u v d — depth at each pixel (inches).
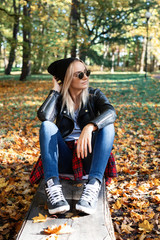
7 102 418.9
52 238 63.6
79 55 772.6
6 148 195.5
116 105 359.3
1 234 97.7
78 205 74.4
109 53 2081.7
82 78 97.5
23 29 703.7
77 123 100.3
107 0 667.4
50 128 87.8
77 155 84.7
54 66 102.8
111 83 673.6
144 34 954.7
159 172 152.2
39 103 403.9
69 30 660.1
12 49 769.6
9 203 117.3
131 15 850.1
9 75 1108.5
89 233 67.2
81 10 705.6
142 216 105.7
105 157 84.9
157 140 213.6
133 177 146.8
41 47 692.7
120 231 98.6
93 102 101.9
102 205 80.9
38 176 95.6
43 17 619.8
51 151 83.9
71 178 98.7
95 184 80.1
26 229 69.2
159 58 1352.1
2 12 640.4
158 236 94.4
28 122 278.7
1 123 271.6
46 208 79.7
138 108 336.2
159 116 289.3
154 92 472.7
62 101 101.0
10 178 142.7
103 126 86.9
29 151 188.2
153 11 893.2
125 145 201.8
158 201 117.4
